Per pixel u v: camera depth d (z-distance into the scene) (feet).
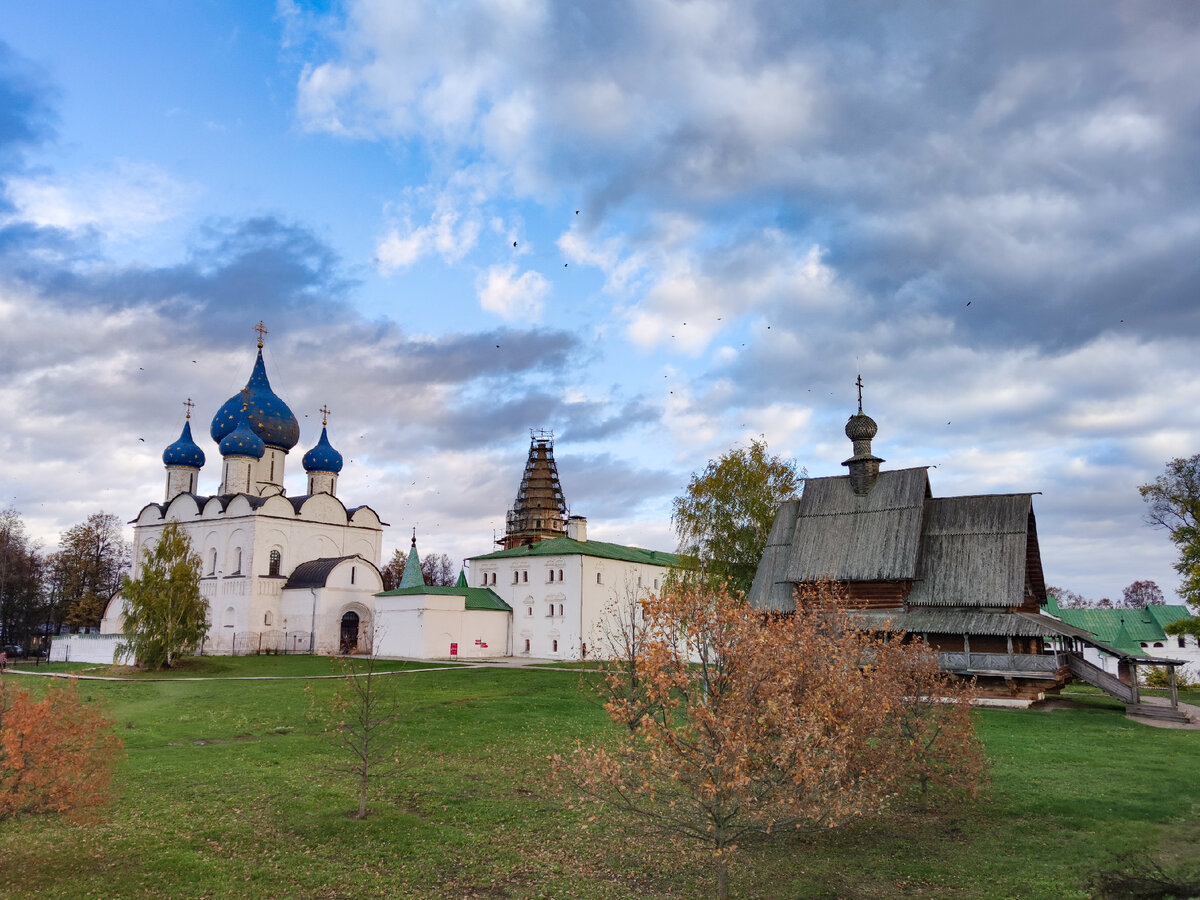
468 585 254.47
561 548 236.84
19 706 48.44
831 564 145.07
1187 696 148.15
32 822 60.80
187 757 83.61
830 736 51.90
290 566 247.70
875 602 140.36
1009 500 141.69
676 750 44.88
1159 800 65.46
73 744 50.75
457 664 195.52
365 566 245.65
